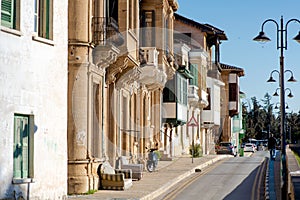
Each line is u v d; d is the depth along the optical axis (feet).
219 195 83.30
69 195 75.41
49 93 63.52
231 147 217.97
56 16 64.95
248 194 84.48
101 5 84.07
